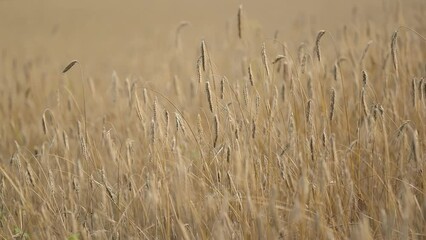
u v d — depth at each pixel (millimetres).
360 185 10539
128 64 32688
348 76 16328
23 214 11039
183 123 10789
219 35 37531
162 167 10320
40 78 26422
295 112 11750
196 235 9398
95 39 52031
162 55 31922
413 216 9188
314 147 10344
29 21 70375
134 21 65250
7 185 12734
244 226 9156
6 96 23422
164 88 21000
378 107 10203
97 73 31250
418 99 10961
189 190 9750
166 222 9805
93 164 11305
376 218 9391
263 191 10016
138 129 13914
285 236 8953
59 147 13820
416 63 15688
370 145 10719
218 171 10273
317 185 9422
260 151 10852
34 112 19688
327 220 9633
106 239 9766
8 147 16391
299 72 11766
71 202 10672
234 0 81312
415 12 26578
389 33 19359
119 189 10594
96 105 20156
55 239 10078
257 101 10664
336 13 48250
